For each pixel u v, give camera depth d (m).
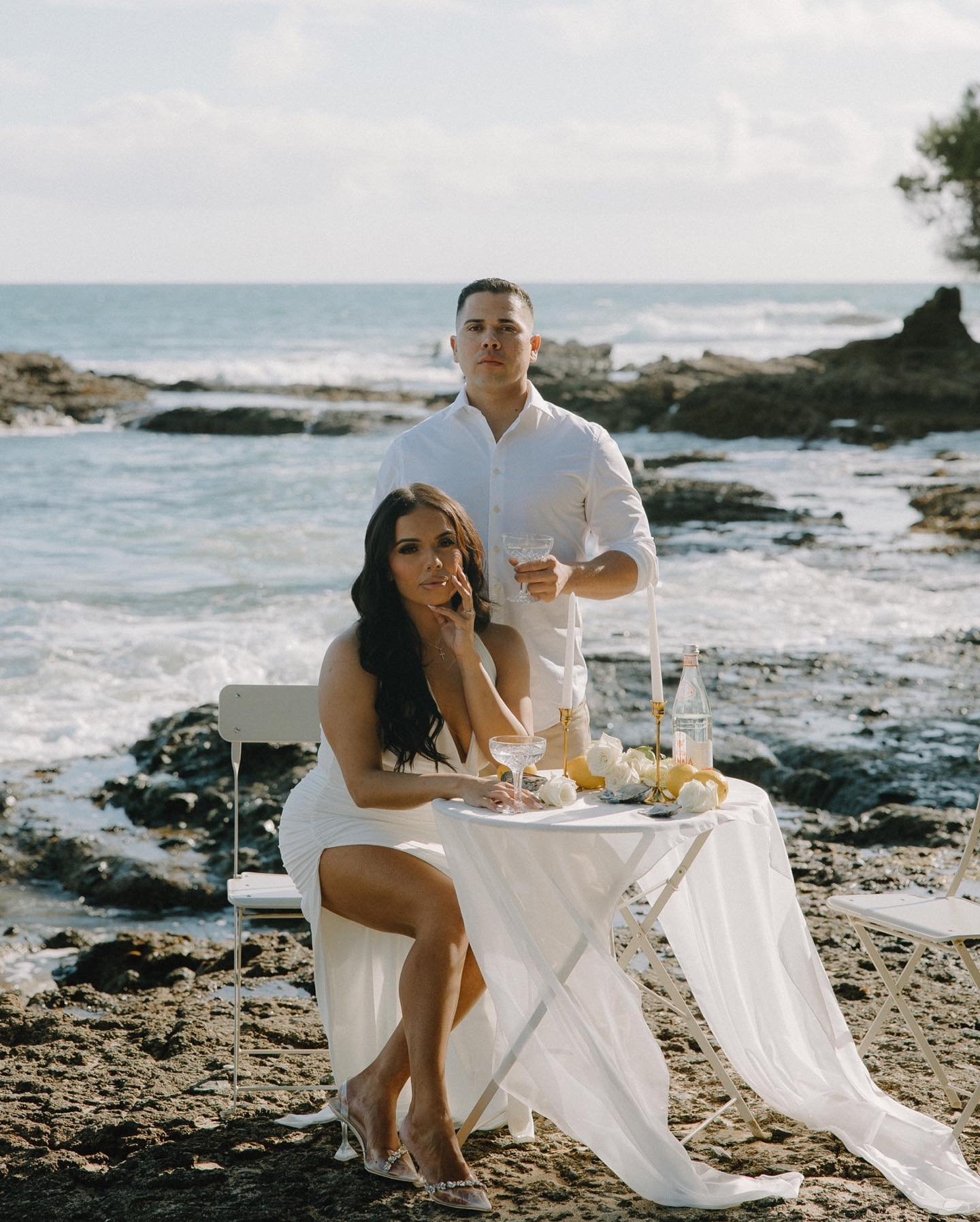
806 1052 3.54
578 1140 3.20
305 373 50.69
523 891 3.19
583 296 127.50
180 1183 3.26
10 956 5.61
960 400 34.84
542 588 3.61
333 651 3.56
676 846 3.29
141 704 9.27
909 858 6.28
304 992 4.93
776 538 16.61
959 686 9.79
